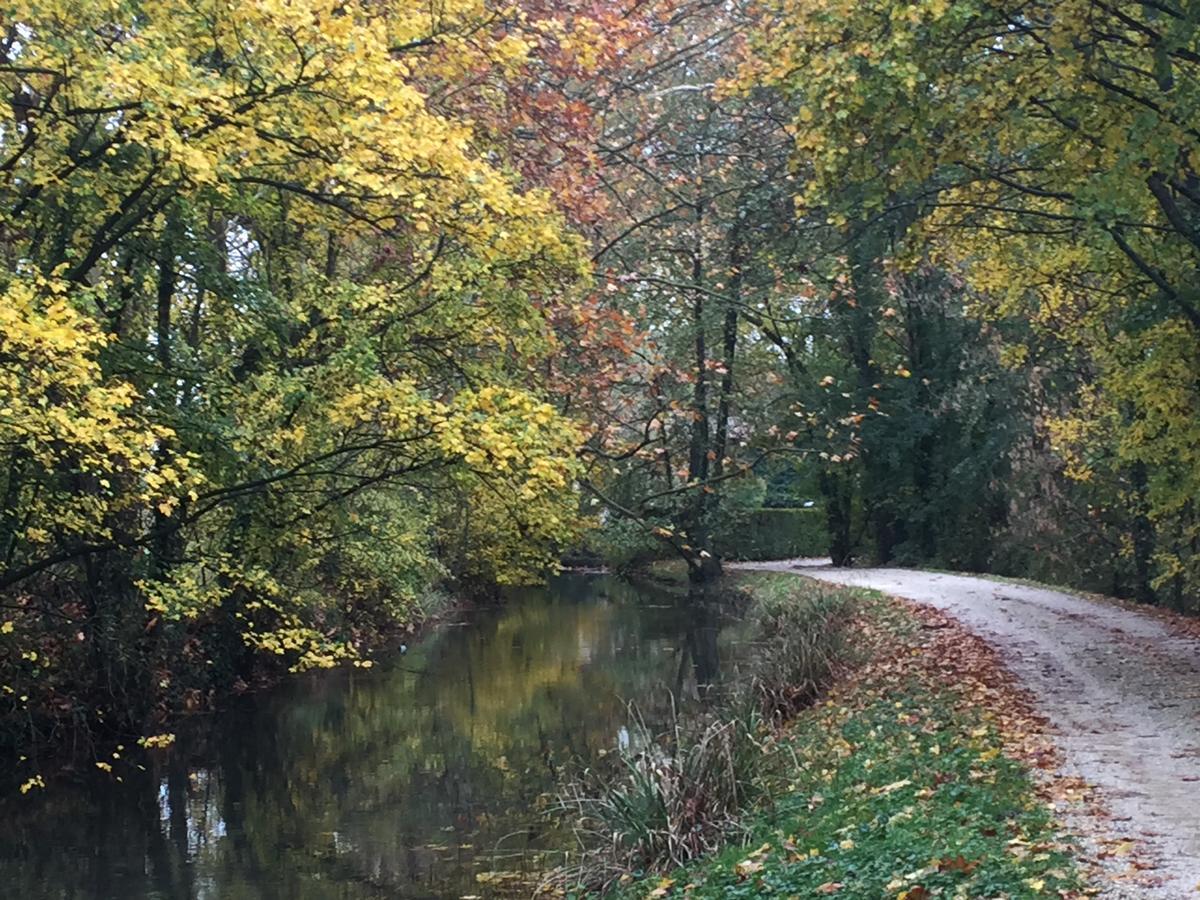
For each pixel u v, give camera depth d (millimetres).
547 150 14961
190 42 10414
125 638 16453
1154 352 17609
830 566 42594
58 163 11539
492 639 29438
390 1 10664
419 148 9672
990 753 9867
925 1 11219
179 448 12539
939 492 36875
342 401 11828
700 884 8148
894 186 13383
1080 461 28859
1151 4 11625
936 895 6223
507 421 10797
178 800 14086
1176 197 15711
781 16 14391
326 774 15242
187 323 16516
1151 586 28359
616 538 28891
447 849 11578
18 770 14922
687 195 19578
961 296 35000
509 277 13305
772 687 15805
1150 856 6762
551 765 14992
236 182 11828
